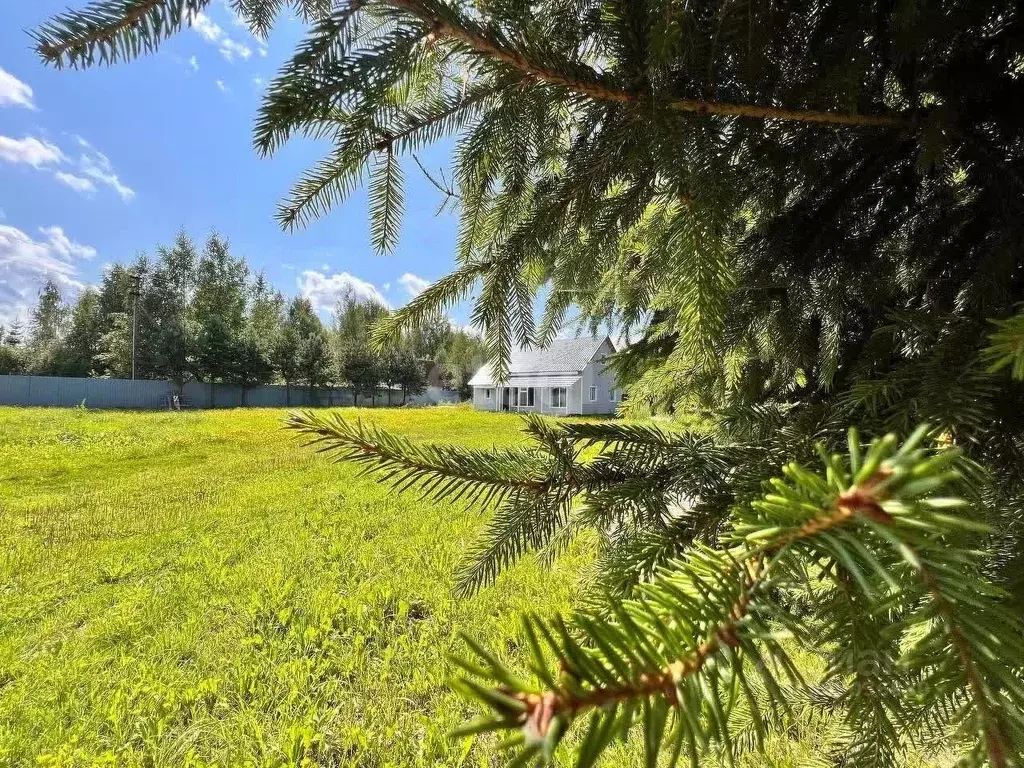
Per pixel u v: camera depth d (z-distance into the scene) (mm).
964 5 606
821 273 913
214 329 28203
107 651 2877
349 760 2098
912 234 870
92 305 31531
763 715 889
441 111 770
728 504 601
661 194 858
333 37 555
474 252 1211
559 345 25656
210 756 2121
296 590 3621
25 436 11195
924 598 366
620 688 250
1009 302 620
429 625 3062
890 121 718
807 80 705
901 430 494
